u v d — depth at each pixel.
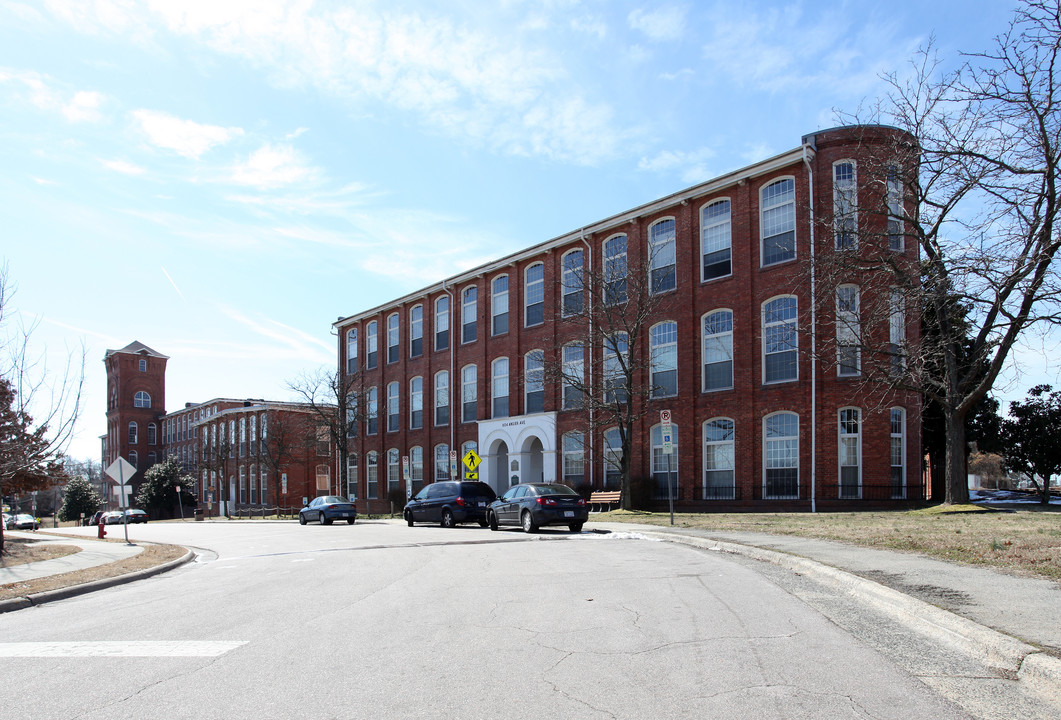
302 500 64.19
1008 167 17.19
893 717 4.62
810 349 25.83
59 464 27.92
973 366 19.47
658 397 30.55
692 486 28.83
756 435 27.19
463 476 40.47
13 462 18.38
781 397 26.61
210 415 80.62
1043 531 12.77
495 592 9.58
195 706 5.11
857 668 5.69
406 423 45.53
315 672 5.89
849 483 24.94
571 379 29.77
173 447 91.56
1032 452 27.88
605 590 9.52
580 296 34.34
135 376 94.75
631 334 28.03
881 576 9.12
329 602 9.30
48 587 11.60
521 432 36.47
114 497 85.44
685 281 29.88
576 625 7.41
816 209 25.97
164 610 9.27
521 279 38.12
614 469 32.09
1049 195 16.75
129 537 28.05
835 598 8.66
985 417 28.67
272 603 9.39
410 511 28.00
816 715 4.66
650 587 9.67
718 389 28.61
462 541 18.36
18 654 6.88
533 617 7.86
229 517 65.00
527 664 5.98
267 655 6.50
